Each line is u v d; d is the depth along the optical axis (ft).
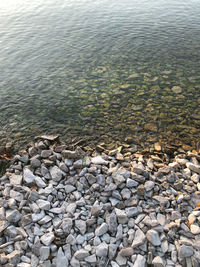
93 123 4.02
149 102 4.44
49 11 10.77
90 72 5.57
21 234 2.26
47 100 4.66
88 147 3.52
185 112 4.15
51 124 4.04
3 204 2.49
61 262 2.05
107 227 2.28
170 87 4.85
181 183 2.67
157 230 2.23
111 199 2.54
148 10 10.05
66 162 2.98
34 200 2.55
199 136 3.64
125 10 10.25
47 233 2.24
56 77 5.43
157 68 5.60
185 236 2.22
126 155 3.34
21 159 3.13
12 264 2.04
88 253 2.09
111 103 4.47
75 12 10.37
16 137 3.77
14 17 10.05
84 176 2.77
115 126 3.93
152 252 2.10
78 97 4.69
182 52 6.31
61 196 2.64
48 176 2.88
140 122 3.99
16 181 2.77
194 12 9.45
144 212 2.44
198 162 3.13
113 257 2.11
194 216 2.34
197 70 5.45
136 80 5.16
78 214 2.40
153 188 2.63
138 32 7.73
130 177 2.73
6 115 4.29
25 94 4.86
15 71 5.76
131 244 2.17
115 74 5.44
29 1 12.95
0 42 7.50
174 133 3.72
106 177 2.79
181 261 2.03
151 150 3.42
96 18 9.37
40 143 3.27
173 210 2.42
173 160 3.21
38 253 2.13
